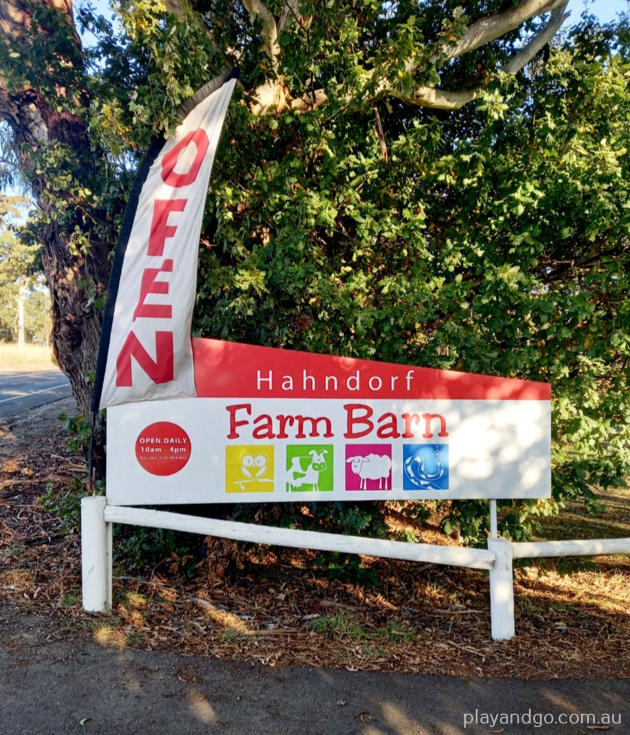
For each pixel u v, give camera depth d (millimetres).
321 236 5508
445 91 6199
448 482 4449
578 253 5367
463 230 5375
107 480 4320
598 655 4113
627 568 6906
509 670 3803
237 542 5297
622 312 4672
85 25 5516
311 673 3674
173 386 4305
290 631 4324
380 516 5484
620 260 4906
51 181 5836
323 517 5414
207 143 4309
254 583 5336
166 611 4516
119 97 5184
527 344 4992
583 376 5227
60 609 4352
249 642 4066
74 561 5340
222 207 4914
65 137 6324
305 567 5832
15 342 62531
